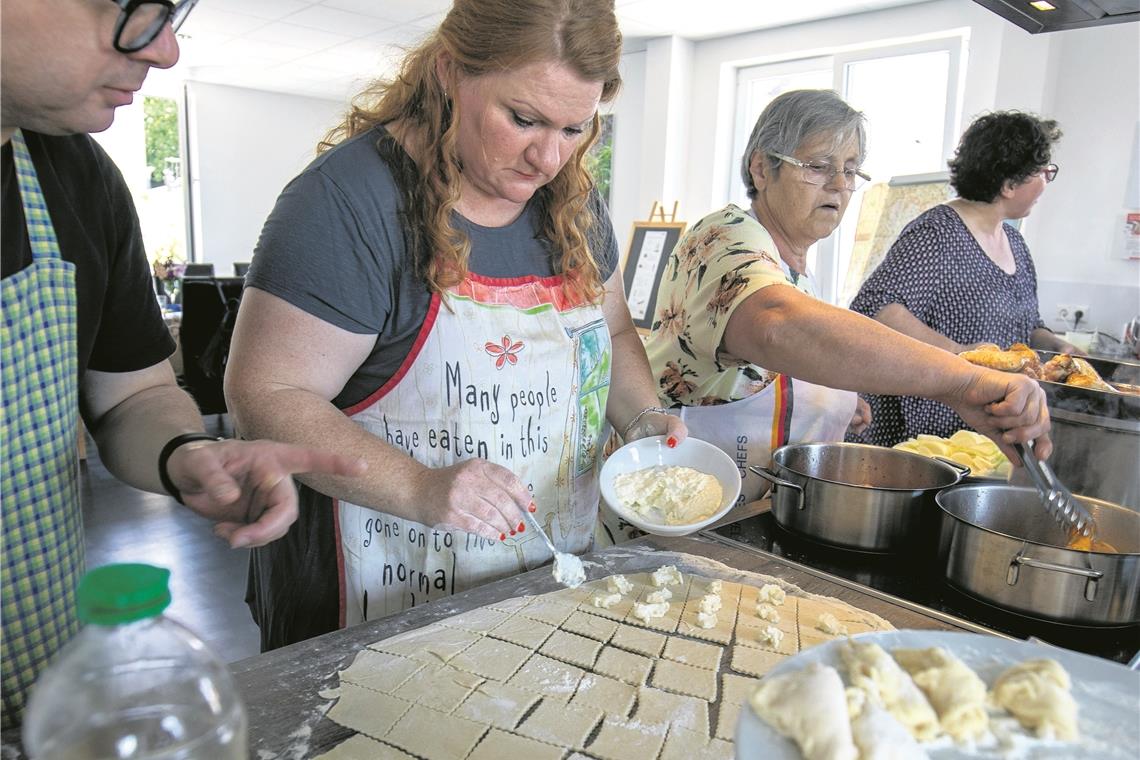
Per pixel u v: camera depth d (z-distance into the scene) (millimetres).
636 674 1045
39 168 926
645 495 1432
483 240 1324
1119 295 3738
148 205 8195
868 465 1698
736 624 1184
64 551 990
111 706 515
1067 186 3869
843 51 5031
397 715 930
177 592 3250
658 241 4785
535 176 1211
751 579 1331
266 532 810
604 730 928
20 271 886
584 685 1017
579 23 1058
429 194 1213
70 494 998
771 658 1091
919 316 2549
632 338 1701
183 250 8445
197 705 537
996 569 1213
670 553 1423
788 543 1506
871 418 2455
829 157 1709
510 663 1054
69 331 946
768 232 1778
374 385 1300
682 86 5918
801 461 1685
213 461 847
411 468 1156
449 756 868
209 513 907
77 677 520
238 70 7457
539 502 1406
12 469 906
